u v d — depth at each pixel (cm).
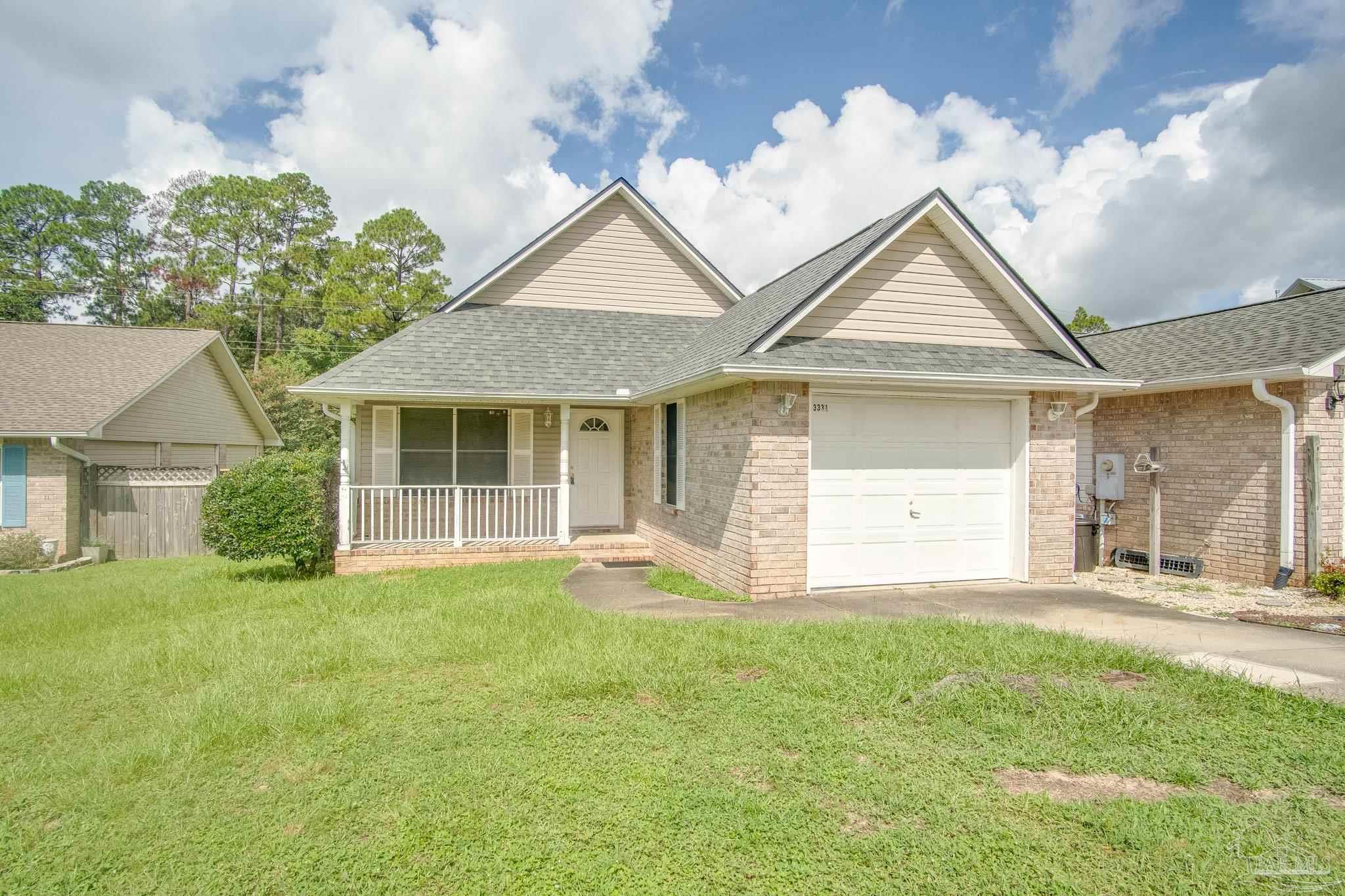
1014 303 961
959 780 372
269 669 566
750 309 1213
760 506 845
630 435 1384
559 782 374
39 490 1433
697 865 303
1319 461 908
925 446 934
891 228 895
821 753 403
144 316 4503
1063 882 288
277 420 3278
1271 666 555
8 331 1855
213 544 1027
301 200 4859
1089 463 1230
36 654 657
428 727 451
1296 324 1051
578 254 1507
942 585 933
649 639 634
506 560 1159
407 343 1236
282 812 352
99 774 394
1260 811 337
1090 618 743
